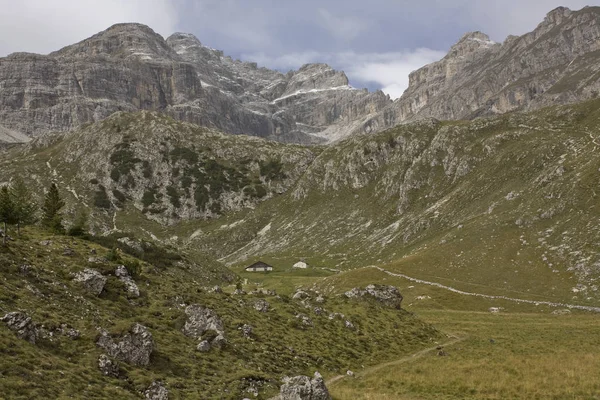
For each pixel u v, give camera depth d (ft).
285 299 242.58
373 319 245.04
